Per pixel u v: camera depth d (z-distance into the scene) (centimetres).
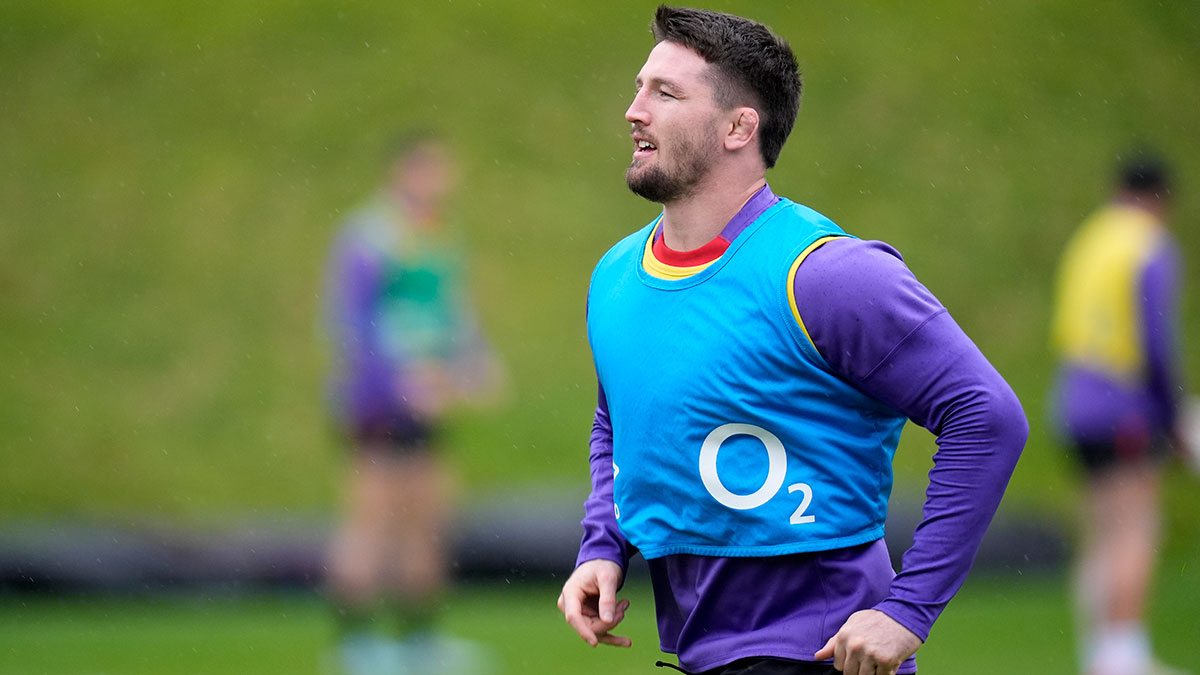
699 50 914
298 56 4928
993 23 5103
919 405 859
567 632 2367
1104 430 2009
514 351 3847
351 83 4812
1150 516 1992
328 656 2177
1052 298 4122
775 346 870
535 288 4078
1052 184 4491
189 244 4269
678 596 933
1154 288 2023
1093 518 2022
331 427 3669
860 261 856
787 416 877
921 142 4622
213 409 3728
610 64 4919
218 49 4947
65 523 2992
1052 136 4662
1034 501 3331
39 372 3816
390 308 2322
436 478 2312
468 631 2391
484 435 3553
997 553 2888
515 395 3703
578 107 4744
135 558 2750
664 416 904
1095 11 5166
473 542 2867
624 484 941
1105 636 1966
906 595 839
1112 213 2111
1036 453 3584
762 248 887
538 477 3419
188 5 5134
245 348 3941
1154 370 1998
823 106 4731
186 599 2734
